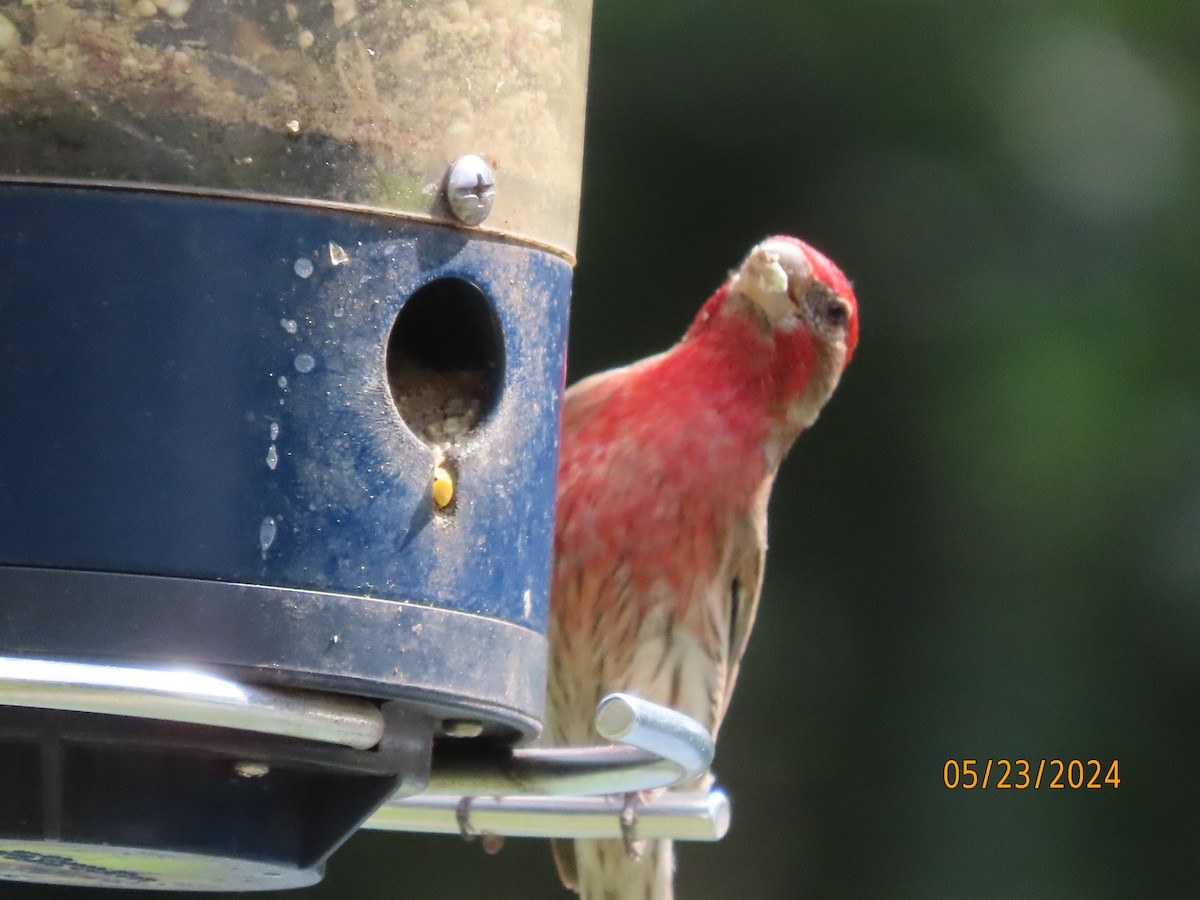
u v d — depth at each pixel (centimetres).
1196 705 1377
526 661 638
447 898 1404
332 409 595
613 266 1431
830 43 1419
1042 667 1385
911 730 1403
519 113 645
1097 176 1416
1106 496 1382
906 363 1412
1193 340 1396
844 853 1409
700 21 1419
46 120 581
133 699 528
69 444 576
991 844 1383
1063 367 1388
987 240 1409
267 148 592
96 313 579
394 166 609
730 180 1424
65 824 577
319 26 600
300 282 594
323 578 590
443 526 612
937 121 1419
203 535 579
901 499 1416
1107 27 1449
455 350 653
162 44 585
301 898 1401
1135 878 1369
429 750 620
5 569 573
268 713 563
